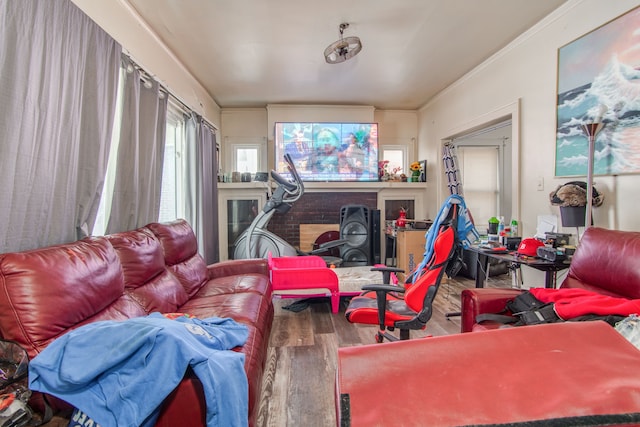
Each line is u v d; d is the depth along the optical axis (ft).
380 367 1.53
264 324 6.64
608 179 7.02
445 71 12.21
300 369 6.89
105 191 6.88
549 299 5.45
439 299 11.50
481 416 1.28
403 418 1.30
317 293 10.36
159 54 9.42
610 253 5.48
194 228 11.58
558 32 8.26
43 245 4.68
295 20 8.55
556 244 7.75
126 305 5.11
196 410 3.18
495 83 10.75
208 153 13.16
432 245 6.39
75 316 3.88
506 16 8.47
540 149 8.92
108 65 6.16
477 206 15.55
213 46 9.98
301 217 16.61
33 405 3.30
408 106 16.98
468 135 13.69
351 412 1.35
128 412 2.85
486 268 11.16
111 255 5.08
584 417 1.24
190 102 12.07
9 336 3.37
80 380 2.76
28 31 4.34
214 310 6.44
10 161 4.12
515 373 1.45
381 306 6.15
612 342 1.64
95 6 6.40
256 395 4.50
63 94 5.02
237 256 13.76
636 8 6.39
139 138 7.72
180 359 3.03
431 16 8.43
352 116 16.49
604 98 7.06
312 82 13.25
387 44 9.96
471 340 1.66
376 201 16.88
